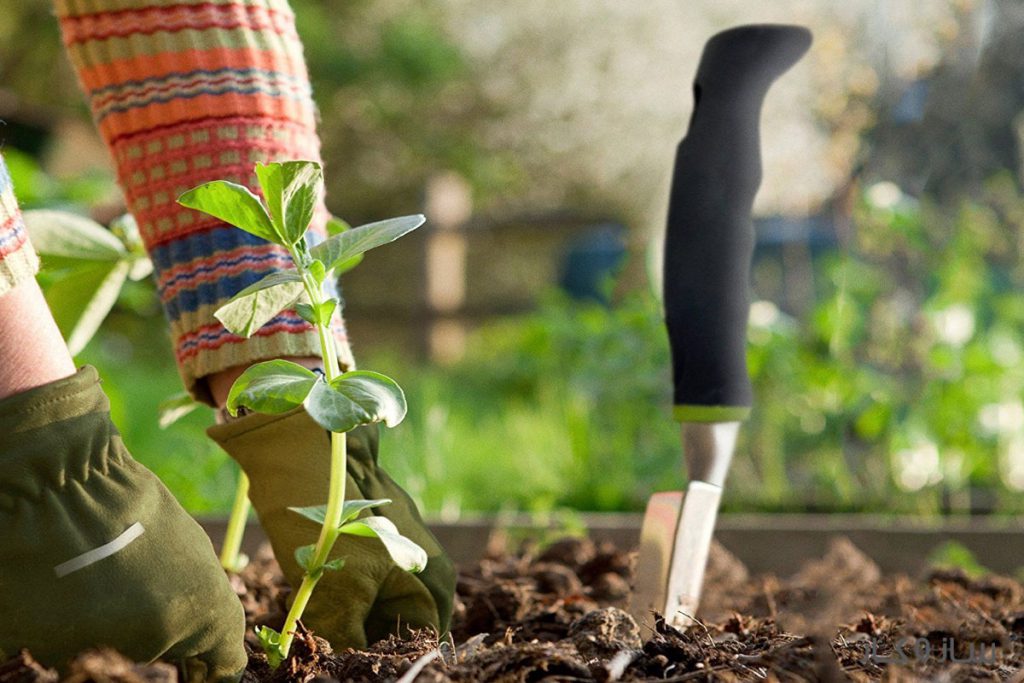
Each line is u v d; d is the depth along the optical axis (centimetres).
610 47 945
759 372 331
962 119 383
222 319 80
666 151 956
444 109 948
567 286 854
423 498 266
